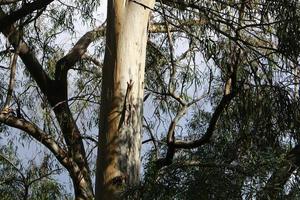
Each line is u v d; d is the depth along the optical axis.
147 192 6.46
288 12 8.45
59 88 10.98
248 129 8.55
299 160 7.43
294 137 8.53
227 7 9.08
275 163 6.14
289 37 8.46
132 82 7.95
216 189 6.14
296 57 8.51
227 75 9.10
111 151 7.76
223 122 8.86
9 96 10.54
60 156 10.72
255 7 8.86
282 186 6.12
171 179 6.32
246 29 9.02
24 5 8.30
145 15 8.16
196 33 9.52
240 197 6.07
